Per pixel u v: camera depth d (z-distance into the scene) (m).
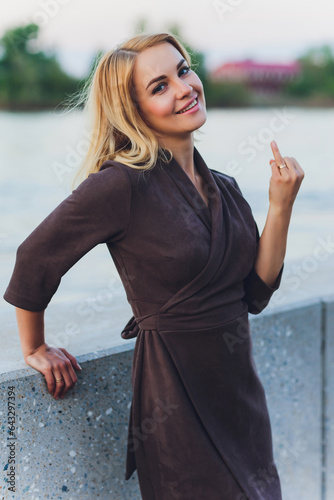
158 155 1.51
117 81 1.48
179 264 1.45
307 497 2.36
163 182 1.49
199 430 1.52
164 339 1.50
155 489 1.60
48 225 1.45
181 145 1.54
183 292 1.48
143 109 1.50
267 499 1.60
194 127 1.49
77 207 1.43
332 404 2.38
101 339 1.87
